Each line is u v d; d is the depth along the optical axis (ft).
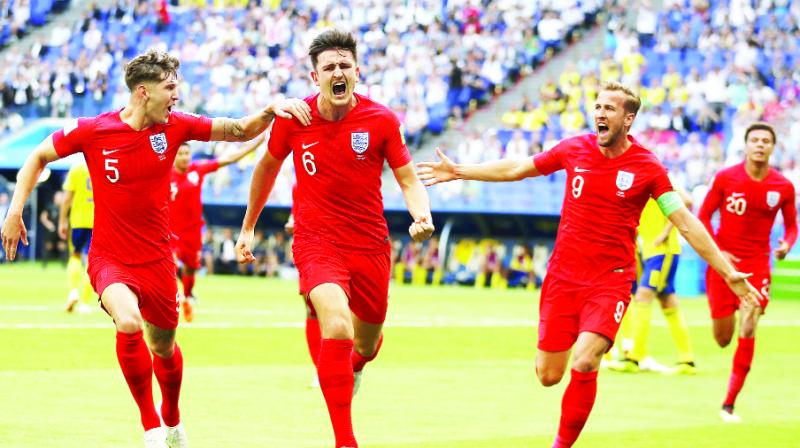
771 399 51.62
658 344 77.87
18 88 183.62
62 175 175.73
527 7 174.09
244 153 82.12
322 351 32.83
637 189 35.40
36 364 55.72
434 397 49.11
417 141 165.27
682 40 166.40
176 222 80.69
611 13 170.40
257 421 41.50
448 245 156.46
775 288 135.74
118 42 187.01
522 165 37.45
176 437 35.81
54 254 178.60
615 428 42.14
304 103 34.22
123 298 32.99
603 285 35.35
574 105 160.45
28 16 195.83
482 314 98.94
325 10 183.62
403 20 179.52
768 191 51.62
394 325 85.46
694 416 45.80
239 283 141.90
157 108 33.78
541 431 40.83
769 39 165.48
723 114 157.48
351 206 34.55
